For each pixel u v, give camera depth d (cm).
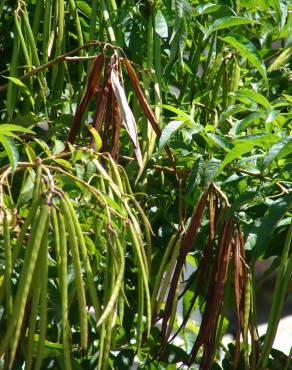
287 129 245
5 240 208
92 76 231
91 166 222
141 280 214
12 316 203
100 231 224
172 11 248
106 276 215
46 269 204
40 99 249
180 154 249
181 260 230
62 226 206
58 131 248
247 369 230
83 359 245
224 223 229
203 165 236
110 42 243
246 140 232
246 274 230
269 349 225
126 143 248
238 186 241
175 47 241
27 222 206
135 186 245
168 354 250
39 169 209
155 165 248
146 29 249
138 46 248
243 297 231
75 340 245
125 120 227
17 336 203
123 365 244
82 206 228
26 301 208
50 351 228
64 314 207
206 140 243
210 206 233
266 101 242
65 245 206
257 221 232
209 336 229
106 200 216
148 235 223
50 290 227
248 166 239
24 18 238
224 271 228
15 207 223
